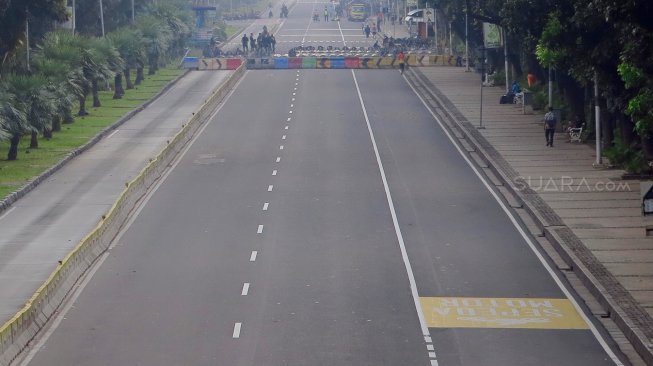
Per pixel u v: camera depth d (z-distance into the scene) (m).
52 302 35.34
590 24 52.84
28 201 53.97
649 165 57.03
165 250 43.69
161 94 102.56
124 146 71.81
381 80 110.69
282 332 32.72
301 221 48.88
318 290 37.53
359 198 54.03
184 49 144.88
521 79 100.38
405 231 46.84
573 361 30.28
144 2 131.38
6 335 30.03
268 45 145.88
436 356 30.56
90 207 52.16
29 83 68.44
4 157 66.06
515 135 72.50
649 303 34.97
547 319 34.34
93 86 92.25
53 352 31.14
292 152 68.56
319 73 117.94
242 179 59.59
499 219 49.22
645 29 40.34
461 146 70.25
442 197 54.16
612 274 38.53
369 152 68.25
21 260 41.69
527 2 59.38
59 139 73.69
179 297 36.75
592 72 56.81
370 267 40.75
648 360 29.95
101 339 32.25
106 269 40.84
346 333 32.62
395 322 33.81
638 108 42.94
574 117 71.62
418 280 38.88
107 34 110.69
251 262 41.56
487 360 30.27
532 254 42.88
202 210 51.50
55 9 81.38
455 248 43.81
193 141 73.81
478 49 107.94
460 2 93.25
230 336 32.34
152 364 29.88
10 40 81.06
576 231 45.38
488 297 36.78
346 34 187.00
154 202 53.66
